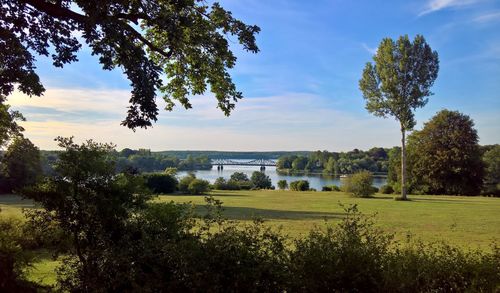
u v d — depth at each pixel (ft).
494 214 93.86
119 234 20.30
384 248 18.80
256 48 28.73
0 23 25.27
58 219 20.38
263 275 16.97
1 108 51.37
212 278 16.69
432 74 146.92
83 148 21.22
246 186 244.22
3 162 132.26
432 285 17.49
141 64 23.89
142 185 22.03
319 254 17.72
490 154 268.62
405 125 148.36
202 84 32.30
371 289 17.33
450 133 198.49
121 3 23.56
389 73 145.79
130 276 18.13
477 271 17.71
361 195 164.76
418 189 201.05
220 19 27.89
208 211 21.97
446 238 55.26
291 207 113.19
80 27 24.62
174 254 17.58
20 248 24.25
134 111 24.14
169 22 25.26
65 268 21.09
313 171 522.06
